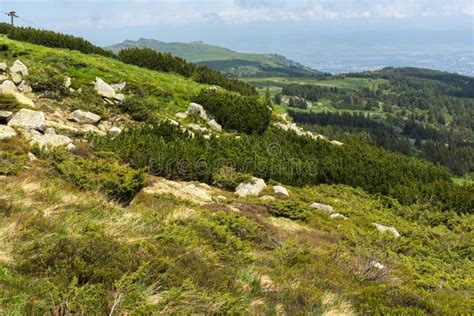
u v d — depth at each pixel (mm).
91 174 13719
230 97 35062
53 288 5297
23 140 16125
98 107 25688
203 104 33438
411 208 24891
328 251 12422
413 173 32156
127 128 24969
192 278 7211
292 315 7230
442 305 8992
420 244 17188
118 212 10883
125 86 30219
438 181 29125
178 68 43125
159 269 7090
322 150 31469
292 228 16516
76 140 19344
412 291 9469
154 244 8383
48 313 5098
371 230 18422
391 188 27016
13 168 12430
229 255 9781
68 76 28234
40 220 7809
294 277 9414
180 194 17125
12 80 24219
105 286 6078
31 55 29672
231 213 14828
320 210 19688
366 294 8594
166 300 6004
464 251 17031
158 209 12984
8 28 40062
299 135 34875
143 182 14930
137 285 6258
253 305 7285
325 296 8391
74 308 5133
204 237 10562
